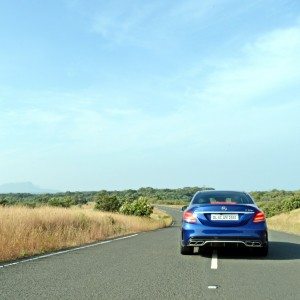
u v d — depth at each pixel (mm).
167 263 10039
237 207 10523
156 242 15945
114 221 28219
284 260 10484
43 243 13750
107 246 14305
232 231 10398
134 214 49375
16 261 10477
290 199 69562
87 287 7348
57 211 23047
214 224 10492
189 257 11094
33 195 138750
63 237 16219
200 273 8695
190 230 10625
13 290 7090
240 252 12070
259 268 9297
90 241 16625
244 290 7121
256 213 10562
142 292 6969
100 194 60375
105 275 8484
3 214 18500
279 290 7125
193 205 11031
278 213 69562
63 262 10281
